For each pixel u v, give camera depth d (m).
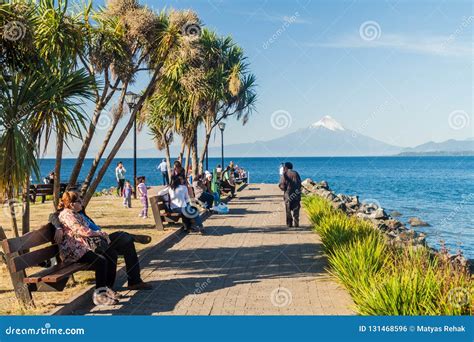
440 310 6.85
